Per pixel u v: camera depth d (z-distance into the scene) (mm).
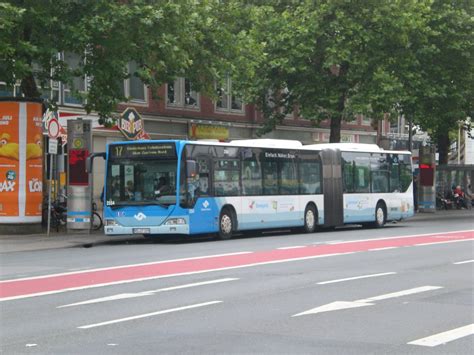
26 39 28328
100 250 24203
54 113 32094
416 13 42312
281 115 46656
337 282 15727
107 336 10180
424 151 53406
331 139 44812
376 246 24875
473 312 12141
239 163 29609
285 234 32625
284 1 43688
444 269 18250
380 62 42938
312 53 41719
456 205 59531
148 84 31672
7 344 9680
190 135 47781
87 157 29484
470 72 47156
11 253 23297
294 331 10508
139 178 27359
